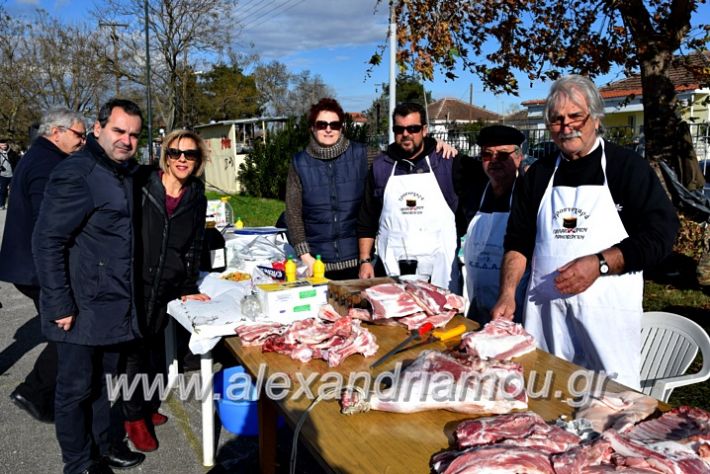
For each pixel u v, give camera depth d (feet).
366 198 13.44
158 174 11.07
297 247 13.55
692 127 30.09
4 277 12.49
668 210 8.46
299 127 58.80
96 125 9.69
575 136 8.66
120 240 9.88
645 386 9.57
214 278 13.41
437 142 12.83
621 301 8.74
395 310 9.74
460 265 13.20
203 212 11.85
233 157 69.21
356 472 5.82
